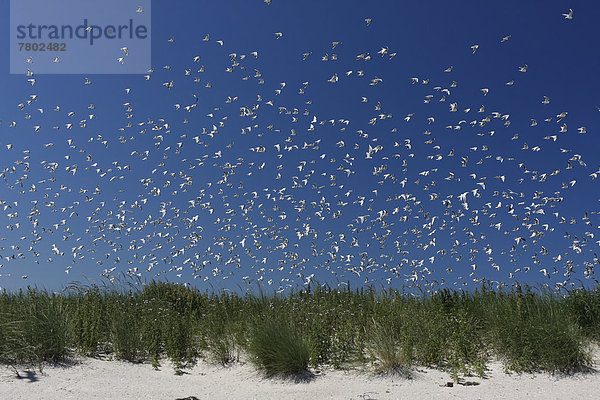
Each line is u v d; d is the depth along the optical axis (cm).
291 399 603
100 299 1045
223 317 1007
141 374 727
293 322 839
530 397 595
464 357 746
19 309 769
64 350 755
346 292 1146
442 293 1001
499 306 887
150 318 931
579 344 721
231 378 721
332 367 737
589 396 597
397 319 870
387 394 608
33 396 571
